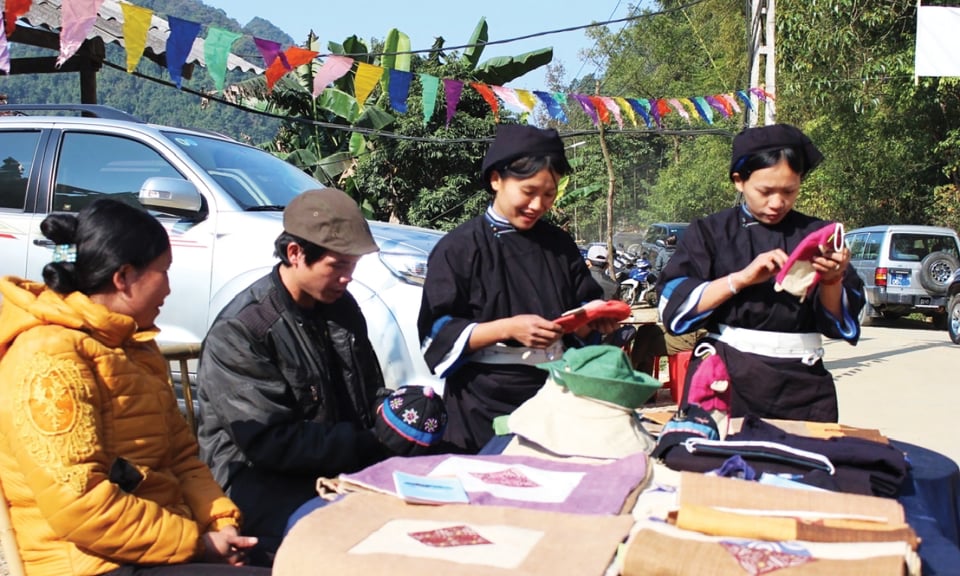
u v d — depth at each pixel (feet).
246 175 18.28
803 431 8.61
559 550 5.60
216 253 16.49
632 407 8.02
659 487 6.96
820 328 9.73
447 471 7.30
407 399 9.09
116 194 17.53
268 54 15.02
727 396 8.43
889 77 53.36
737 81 80.18
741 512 5.95
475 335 9.57
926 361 35.24
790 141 9.55
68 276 7.47
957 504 7.78
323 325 9.66
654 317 20.22
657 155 119.96
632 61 106.01
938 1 51.34
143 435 7.77
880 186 64.54
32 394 7.04
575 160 61.41
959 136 57.62
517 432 8.14
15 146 18.24
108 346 7.62
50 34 25.66
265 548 8.68
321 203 9.00
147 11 12.95
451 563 5.41
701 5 97.45
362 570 5.38
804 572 5.00
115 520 7.12
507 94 21.43
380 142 48.80
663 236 65.51
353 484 7.00
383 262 16.17
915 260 49.57
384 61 50.01
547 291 10.22
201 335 16.53
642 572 5.23
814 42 53.11
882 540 5.46
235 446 9.14
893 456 7.22
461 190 50.03
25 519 7.30
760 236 10.05
